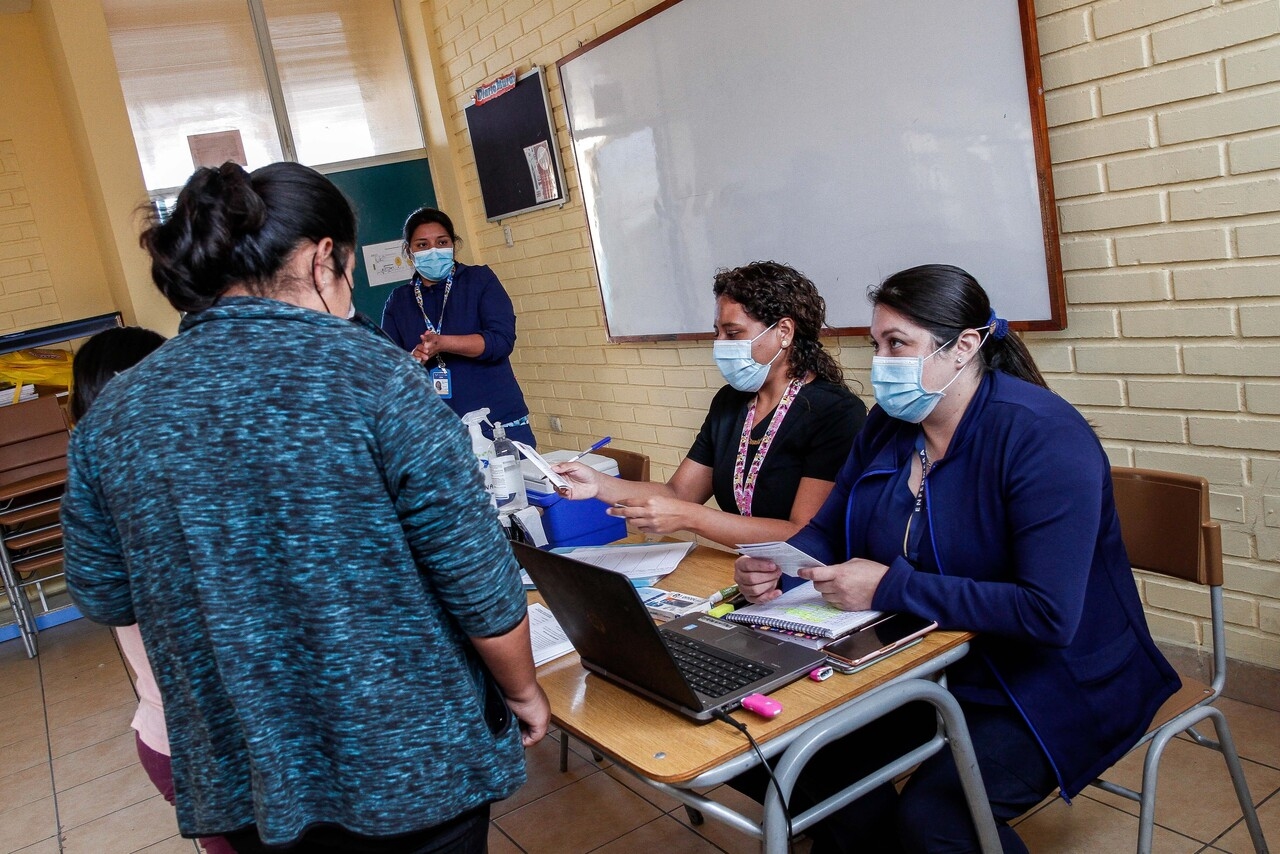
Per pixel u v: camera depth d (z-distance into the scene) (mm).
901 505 1603
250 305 1018
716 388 3980
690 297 3926
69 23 4629
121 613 1198
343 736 1009
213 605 985
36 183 5500
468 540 1032
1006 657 1489
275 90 5227
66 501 1093
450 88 5273
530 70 4504
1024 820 2104
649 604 1753
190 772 1073
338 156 5402
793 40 3115
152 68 4984
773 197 3381
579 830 2369
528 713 1222
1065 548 1377
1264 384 2195
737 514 2113
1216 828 1964
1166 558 1689
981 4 2527
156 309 4891
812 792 1630
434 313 3570
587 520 2301
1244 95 2090
